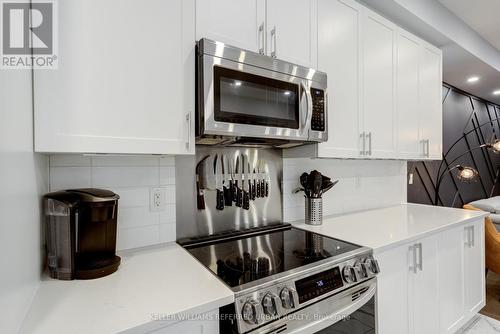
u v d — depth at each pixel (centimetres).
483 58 285
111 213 100
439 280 167
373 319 124
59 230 91
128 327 66
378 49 185
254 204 162
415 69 214
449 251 176
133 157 125
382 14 202
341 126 163
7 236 57
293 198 179
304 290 98
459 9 235
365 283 119
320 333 102
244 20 124
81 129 85
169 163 134
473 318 216
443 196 350
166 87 101
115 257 102
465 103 399
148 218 128
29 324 66
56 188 107
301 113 134
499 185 487
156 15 99
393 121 196
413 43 212
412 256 148
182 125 105
